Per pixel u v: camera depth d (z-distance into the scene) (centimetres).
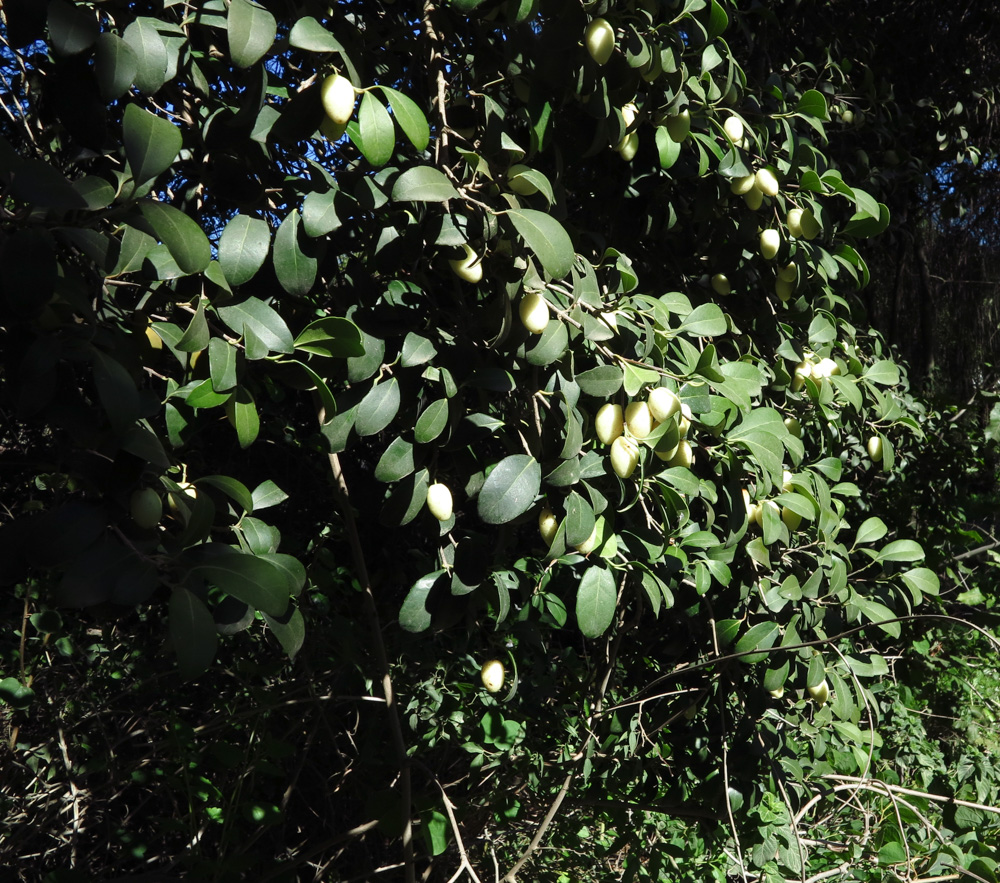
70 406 98
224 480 113
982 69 529
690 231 214
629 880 229
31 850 235
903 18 479
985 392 430
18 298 87
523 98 156
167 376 143
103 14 124
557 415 140
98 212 99
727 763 208
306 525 279
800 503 175
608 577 142
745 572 201
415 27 178
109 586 87
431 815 191
